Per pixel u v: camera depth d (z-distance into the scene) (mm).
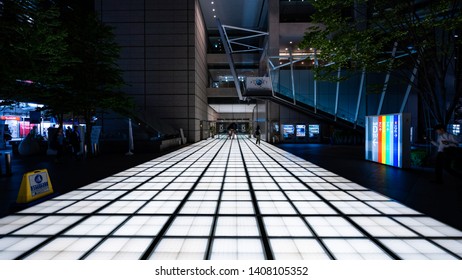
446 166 7629
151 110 29641
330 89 27781
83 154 14328
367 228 4566
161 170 10742
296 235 4293
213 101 43062
